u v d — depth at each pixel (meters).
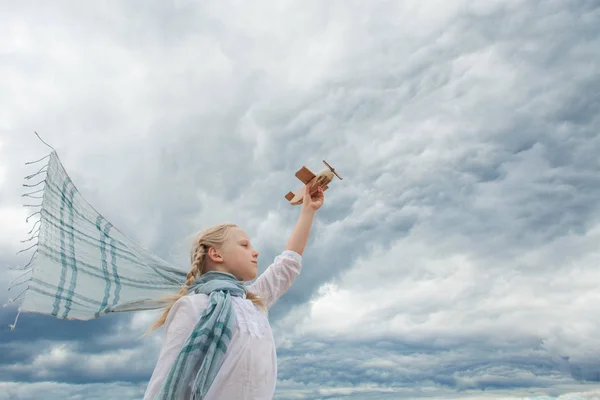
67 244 2.66
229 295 2.24
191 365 1.91
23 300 2.29
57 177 2.73
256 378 2.07
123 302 2.70
